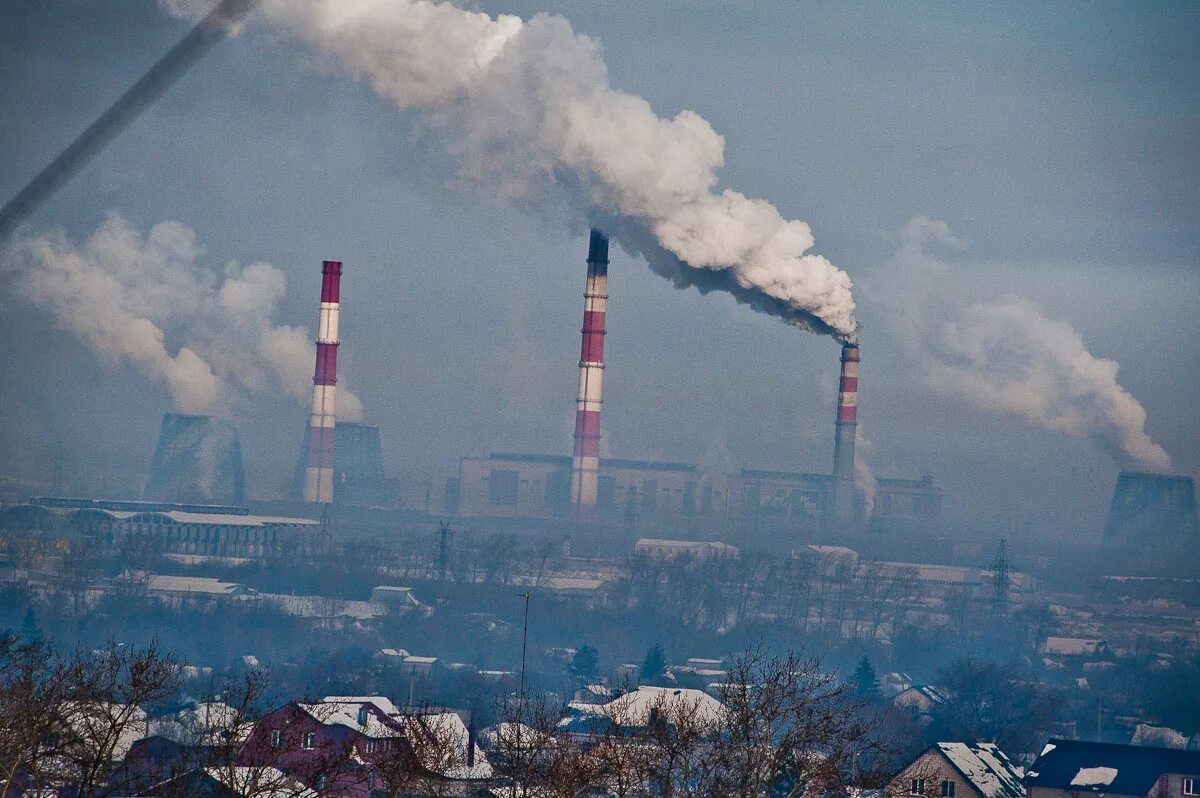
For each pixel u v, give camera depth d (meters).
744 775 171.62
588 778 181.12
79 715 179.38
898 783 184.00
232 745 174.38
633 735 187.88
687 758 177.62
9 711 165.25
